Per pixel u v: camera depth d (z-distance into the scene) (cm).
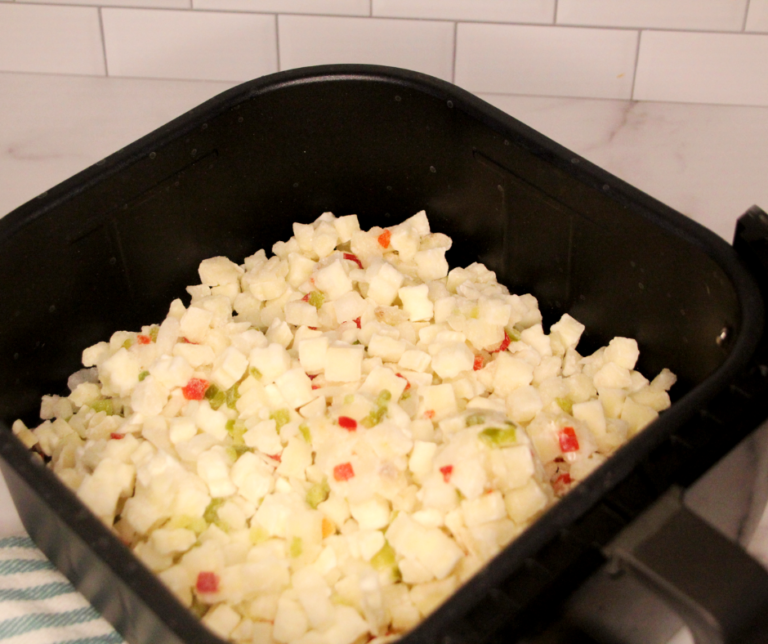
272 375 77
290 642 66
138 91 101
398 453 71
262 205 88
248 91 81
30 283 76
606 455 75
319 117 84
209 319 82
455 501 69
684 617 54
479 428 69
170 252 85
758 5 94
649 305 76
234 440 76
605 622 62
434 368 78
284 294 85
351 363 77
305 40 99
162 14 98
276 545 70
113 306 83
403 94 82
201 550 68
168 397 78
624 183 74
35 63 102
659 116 100
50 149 97
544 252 82
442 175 86
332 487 71
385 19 97
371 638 68
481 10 96
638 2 95
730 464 62
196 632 54
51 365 79
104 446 74
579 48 98
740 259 69
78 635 70
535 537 57
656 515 58
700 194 94
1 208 92
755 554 76
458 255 89
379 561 69
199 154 82
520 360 78
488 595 54
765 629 53
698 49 97
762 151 97
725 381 63
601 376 78
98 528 59
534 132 78
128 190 79
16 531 76
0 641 69
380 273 83
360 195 89
